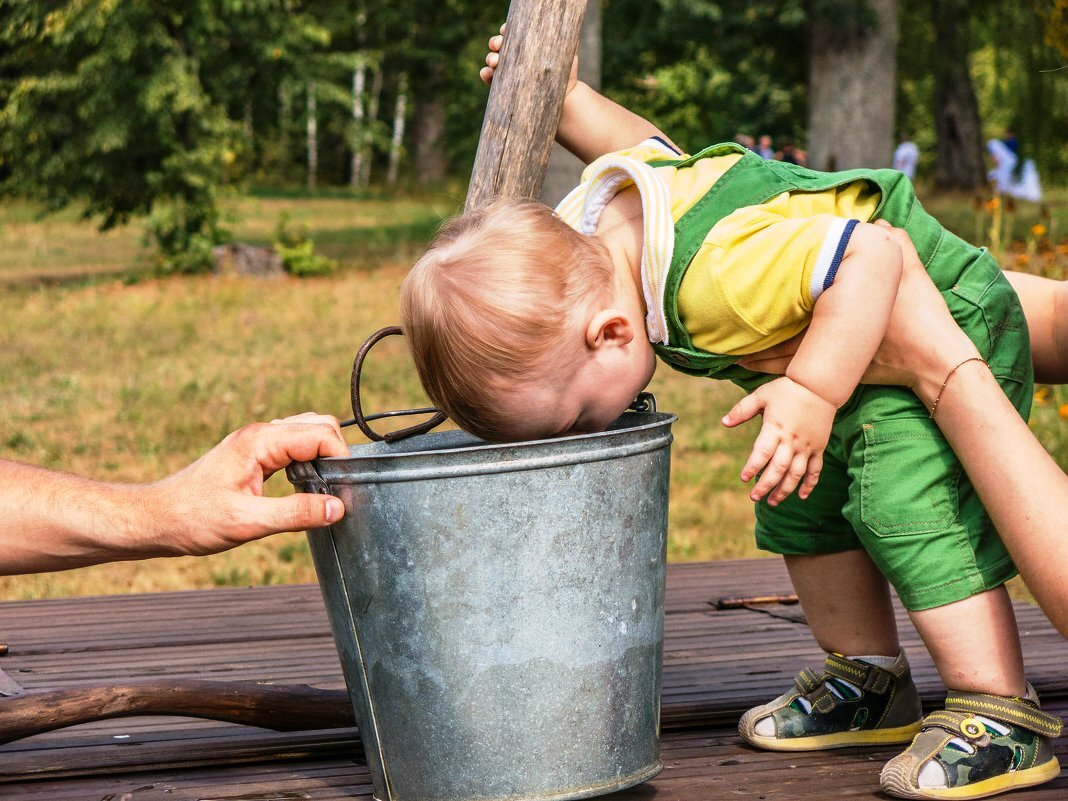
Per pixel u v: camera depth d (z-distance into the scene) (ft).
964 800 6.17
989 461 6.12
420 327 5.97
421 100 100.32
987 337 6.67
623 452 5.86
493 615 5.76
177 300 44.88
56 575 16.46
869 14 51.34
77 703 6.99
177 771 7.05
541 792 5.93
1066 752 6.86
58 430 24.99
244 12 51.57
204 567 16.88
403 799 6.12
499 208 6.22
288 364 32.45
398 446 7.07
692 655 9.29
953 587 6.30
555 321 5.84
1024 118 41.88
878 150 53.47
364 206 99.04
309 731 7.69
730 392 29.25
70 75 48.47
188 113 50.37
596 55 44.55
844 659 7.23
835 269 6.01
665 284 6.23
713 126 96.53
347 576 5.95
